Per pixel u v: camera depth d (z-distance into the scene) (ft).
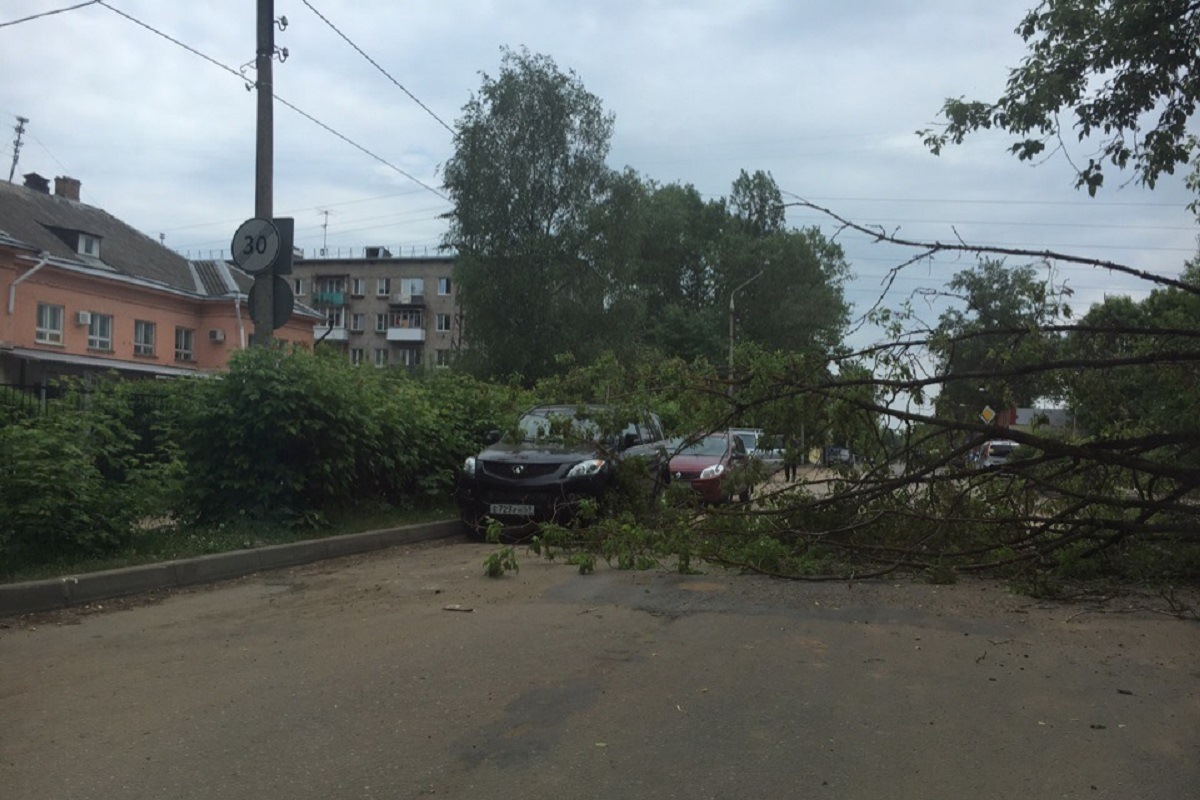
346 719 15.05
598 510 35.55
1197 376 27.20
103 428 28.19
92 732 14.43
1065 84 29.30
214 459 32.78
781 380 28.22
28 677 17.43
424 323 245.86
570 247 126.21
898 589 26.20
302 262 251.39
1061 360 26.71
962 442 27.32
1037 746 14.21
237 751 13.66
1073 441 27.78
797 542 28.78
